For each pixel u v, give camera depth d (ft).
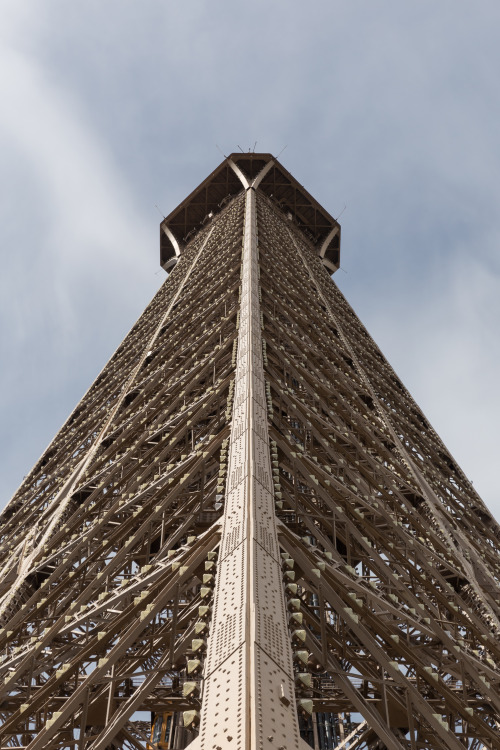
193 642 40.01
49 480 152.66
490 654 80.07
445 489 160.04
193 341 153.17
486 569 115.75
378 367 222.89
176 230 386.52
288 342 133.08
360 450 115.55
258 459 57.57
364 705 43.62
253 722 28.66
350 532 71.67
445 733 45.85
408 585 85.35
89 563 79.51
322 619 46.55
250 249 184.24
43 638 63.00
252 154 374.43
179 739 77.82
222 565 44.78
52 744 46.03
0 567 114.93
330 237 384.06
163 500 74.18
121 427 132.57
